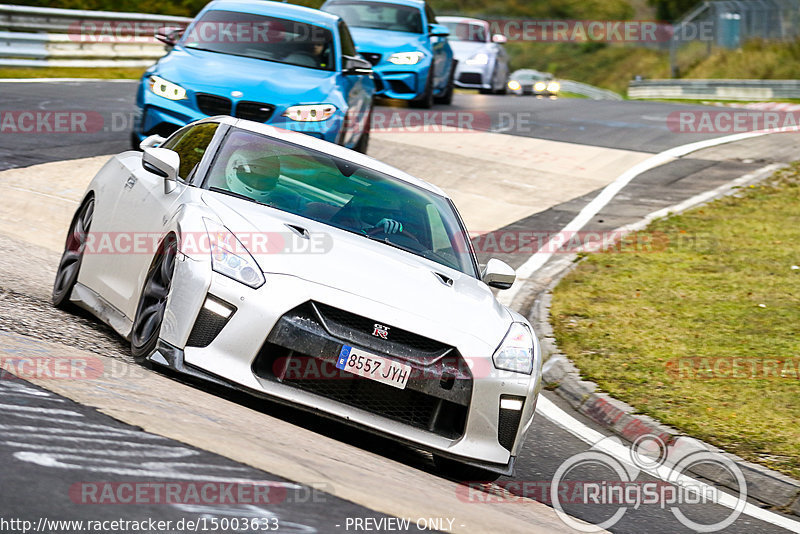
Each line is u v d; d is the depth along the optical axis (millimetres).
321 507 10047
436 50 61250
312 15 38000
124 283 16812
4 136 36844
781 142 58219
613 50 198625
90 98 49281
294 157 18172
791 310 29875
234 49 35438
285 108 32375
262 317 13883
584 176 46469
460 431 14555
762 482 18562
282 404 13859
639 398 22297
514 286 31203
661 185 46250
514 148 50000
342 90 34719
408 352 14148
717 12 160750
